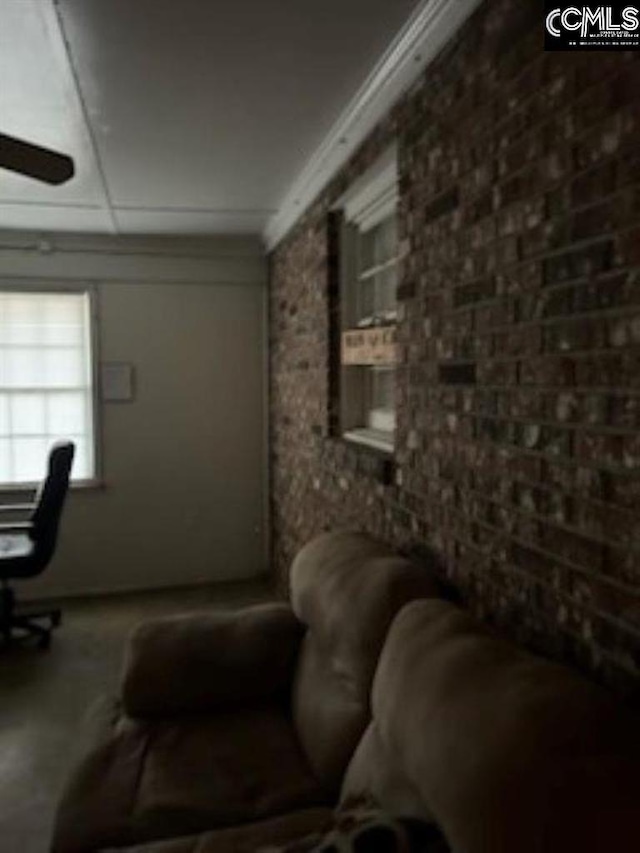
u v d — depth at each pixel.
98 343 4.50
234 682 2.11
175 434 4.67
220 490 4.77
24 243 4.32
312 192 3.29
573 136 1.29
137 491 4.63
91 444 4.56
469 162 1.71
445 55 1.83
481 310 1.66
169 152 2.85
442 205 1.87
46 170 2.11
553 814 0.92
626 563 1.17
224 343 4.71
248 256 4.68
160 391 4.62
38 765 2.50
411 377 2.12
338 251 3.07
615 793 0.91
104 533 4.59
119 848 1.48
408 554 2.15
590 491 1.26
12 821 2.17
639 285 1.12
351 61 2.04
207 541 4.77
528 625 1.48
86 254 4.43
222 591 4.59
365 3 1.72
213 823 1.57
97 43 1.91
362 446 2.78
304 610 2.12
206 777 1.73
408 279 2.12
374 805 1.37
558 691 1.08
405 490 2.18
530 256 1.44
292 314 3.94
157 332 4.59
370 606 1.73
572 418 1.31
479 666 1.22
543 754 0.97
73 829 1.54
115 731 1.96
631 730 0.98
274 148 2.81
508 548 1.56
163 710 2.04
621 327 1.17
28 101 2.31
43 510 3.60
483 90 1.63
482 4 1.62
